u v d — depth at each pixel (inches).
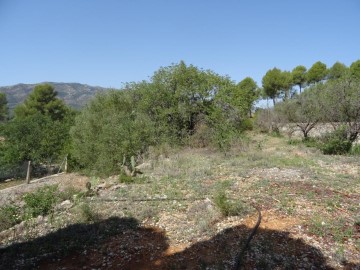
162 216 284.4
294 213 272.7
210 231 244.4
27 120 803.4
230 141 670.5
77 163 687.7
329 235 231.8
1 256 228.4
